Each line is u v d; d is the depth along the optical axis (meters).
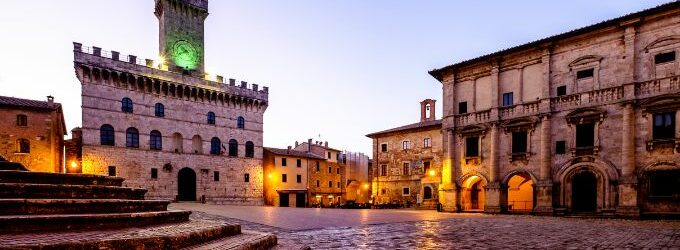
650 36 28.12
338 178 77.50
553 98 32.41
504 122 35.19
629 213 27.45
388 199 53.56
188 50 55.34
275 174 64.38
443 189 38.19
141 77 48.81
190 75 54.09
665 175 26.83
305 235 15.27
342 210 35.97
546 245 12.66
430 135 49.66
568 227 19.41
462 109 38.69
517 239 14.33
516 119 34.22
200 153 53.59
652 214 26.70
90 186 10.42
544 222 22.92
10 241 5.87
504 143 35.19
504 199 34.47
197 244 7.97
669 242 13.36
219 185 54.91
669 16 27.27
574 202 31.16
